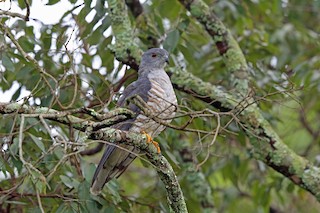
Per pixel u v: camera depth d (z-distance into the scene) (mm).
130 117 8633
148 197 11391
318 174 11297
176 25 12359
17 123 9938
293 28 15125
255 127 11273
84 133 8805
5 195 9930
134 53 11445
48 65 11422
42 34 11562
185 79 11484
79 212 9930
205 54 14516
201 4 12227
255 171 14570
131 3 12820
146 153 9070
